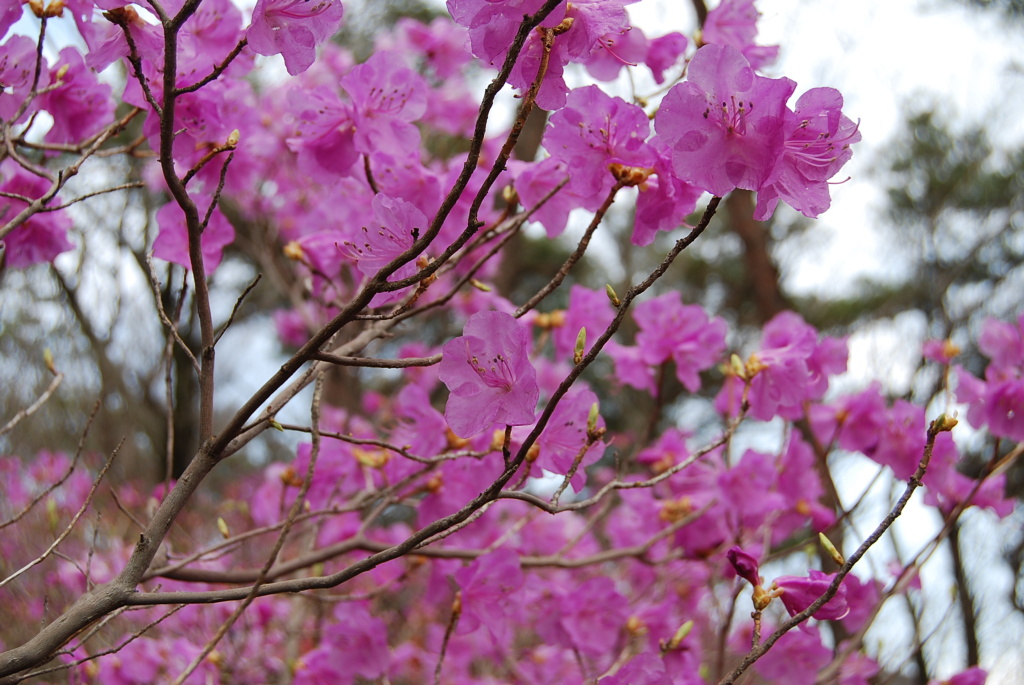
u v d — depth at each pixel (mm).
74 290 2350
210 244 1022
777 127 863
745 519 1217
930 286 2816
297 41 892
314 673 1139
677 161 867
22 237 1052
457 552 1060
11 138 961
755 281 2736
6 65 991
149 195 2035
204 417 916
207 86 990
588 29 873
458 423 875
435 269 861
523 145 1489
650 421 1233
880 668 1139
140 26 949
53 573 1487
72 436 2479
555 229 1022
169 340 967
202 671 1246
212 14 989
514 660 1565
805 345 1070
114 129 983
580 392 953
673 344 1193
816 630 930
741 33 1026
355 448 1120
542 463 954
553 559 1083
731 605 1059
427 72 1615
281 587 877
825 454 1221
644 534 1405
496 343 881
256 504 1631
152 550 893
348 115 1023
